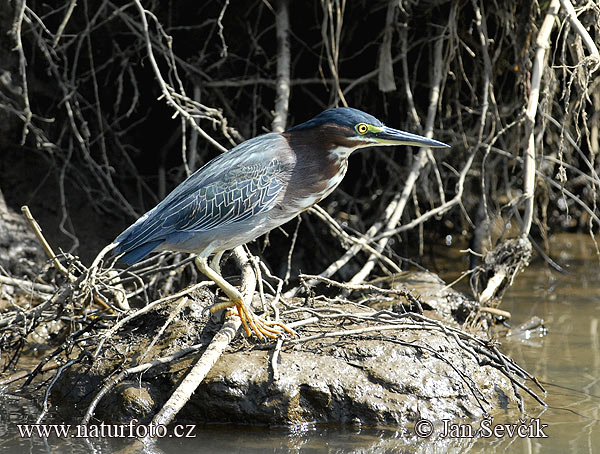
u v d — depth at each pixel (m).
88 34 12.14
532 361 9.81
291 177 8.41
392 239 14.17
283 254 14.05
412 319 8.97
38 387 9.00
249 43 13.61
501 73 13.77
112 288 9.93
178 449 7.30
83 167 13.68
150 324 8.99
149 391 7.95
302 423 7.85
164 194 13.92
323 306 9.27
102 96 13.64
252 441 7.50
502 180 15.92
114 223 13.55
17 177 12.86
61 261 12.35
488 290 11.30
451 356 8.59
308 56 13.96
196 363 7.95
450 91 13.84
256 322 8.29
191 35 13.40
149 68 13.59
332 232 12.81
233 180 8.37
